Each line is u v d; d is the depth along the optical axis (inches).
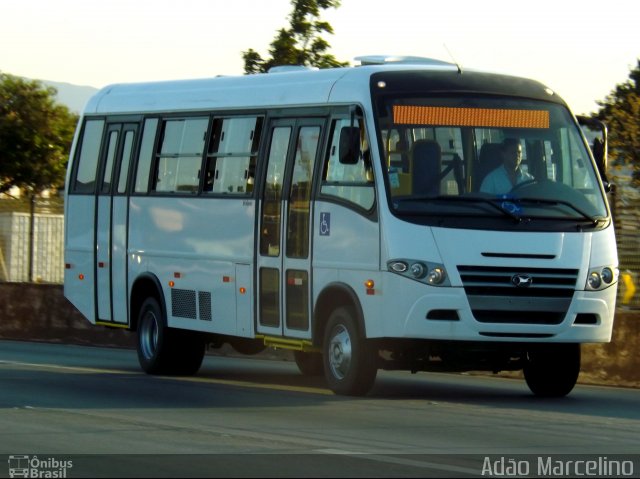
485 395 883.4
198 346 1037.2
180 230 1014.4
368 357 826.8
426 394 881.5
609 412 778.2
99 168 1122.7
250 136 950.4
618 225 1018.1
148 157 1063.0
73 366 1099.3
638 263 1010.7
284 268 897.5
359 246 824.3
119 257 1088.8
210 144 992.2
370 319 814.5
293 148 901.2
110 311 1103.0
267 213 920.3
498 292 800.3
